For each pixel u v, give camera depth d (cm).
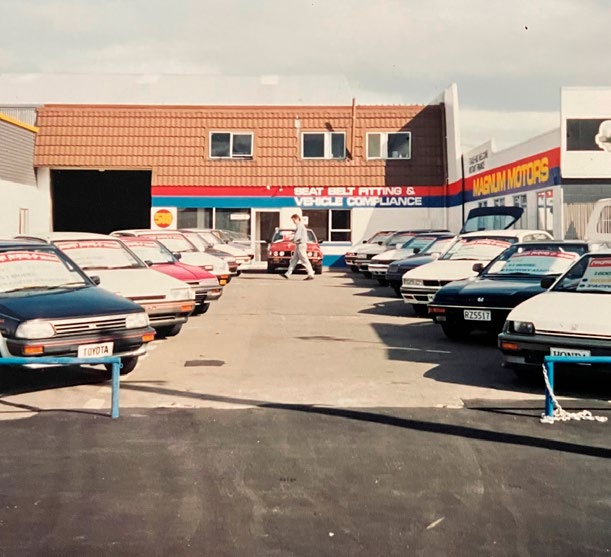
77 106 3200
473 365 975
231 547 425
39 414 720
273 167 3206
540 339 799
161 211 3194
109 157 3153
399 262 1906
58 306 836
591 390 826
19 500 497
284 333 1270
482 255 1550
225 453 597
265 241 3136
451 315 1148
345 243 3231
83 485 525
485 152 2594
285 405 756
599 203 1442
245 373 923
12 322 804
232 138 3225
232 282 2428
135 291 1128
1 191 2711
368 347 1121
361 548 424
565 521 463
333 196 3206
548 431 660
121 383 864
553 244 1279
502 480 536
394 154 3244
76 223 3456
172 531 448
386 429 667
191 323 1399
